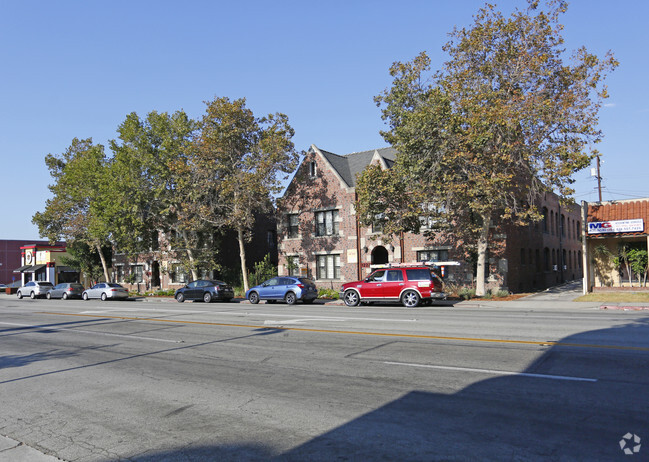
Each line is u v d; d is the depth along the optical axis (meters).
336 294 29.83
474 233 28.23
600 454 4.43
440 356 9.03
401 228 25.73
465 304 22.84
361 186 25.78
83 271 50.03
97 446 5.22
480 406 5.95
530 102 21.92
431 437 4.99
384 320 15.27
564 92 22.44
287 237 35.84
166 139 34.22
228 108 30.02
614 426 5.12
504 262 27.86
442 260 29.73
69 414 6.42
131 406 6.64
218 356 10.02
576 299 22.83
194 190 32.56
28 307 29.06
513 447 4.65
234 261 41.47
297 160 31.91
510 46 23.14
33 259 58.00
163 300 35.44
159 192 33.94
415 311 18.95
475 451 4.59
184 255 39.59
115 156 35.78
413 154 24.30
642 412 5.54
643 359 8.32
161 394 7.19
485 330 12.27
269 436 5.24
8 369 9.59
